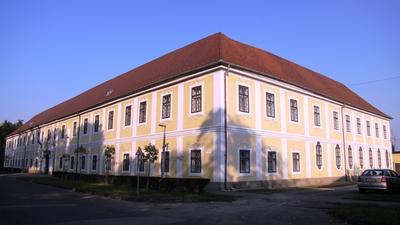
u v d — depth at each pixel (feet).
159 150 97.35
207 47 96.84
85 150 135.33
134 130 110.73
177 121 91.76
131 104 114.73
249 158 84.99
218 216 44.45
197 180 73.51
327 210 47.96
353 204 53.21
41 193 79.05
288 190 80.84
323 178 110.83
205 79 84.94
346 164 125.29
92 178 115.14
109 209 51.37
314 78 131.34
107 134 127.95
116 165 119.03
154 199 62.34
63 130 174.09
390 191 72.64
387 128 166.30
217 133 79.56
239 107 84.64
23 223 37.73
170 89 96.32
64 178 138.41
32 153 221.46
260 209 50.34
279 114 96.32
